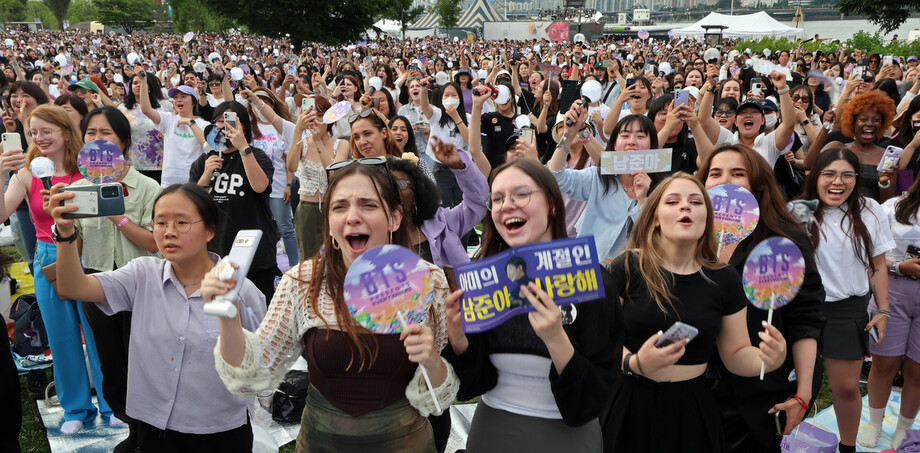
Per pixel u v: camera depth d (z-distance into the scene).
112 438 3.90
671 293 2.48
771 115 5.84
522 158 2.19
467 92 9.16
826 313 3.43
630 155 3.69
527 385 2.15
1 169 3.40
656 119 5.32
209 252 2.85
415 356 1.92
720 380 2.83
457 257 3.33
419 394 2.13
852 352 3.39
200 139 5.85
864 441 3.94
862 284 3.38
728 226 2.66
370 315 1.90
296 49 34.06
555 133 5.29
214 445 2.78
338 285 2.17
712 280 2.49
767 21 34.38
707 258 2.60
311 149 5.27
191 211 2.62
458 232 3.53
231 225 4.68
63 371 3.92
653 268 2.52
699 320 2.45
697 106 7.13
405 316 1.93
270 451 3.59
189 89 6.04
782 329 2.80
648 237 2.58
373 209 2.17
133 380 2.73
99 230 3.68
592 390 1.99
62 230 2.50
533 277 1.88
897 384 4.65
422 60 20.00
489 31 67.62
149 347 2.68
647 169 3.71
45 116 3.65
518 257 1.88
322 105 5.92
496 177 2.15
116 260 3.75
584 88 5.59
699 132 4.59
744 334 2.54
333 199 2.17
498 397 2.21
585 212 3.98
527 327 2.12
